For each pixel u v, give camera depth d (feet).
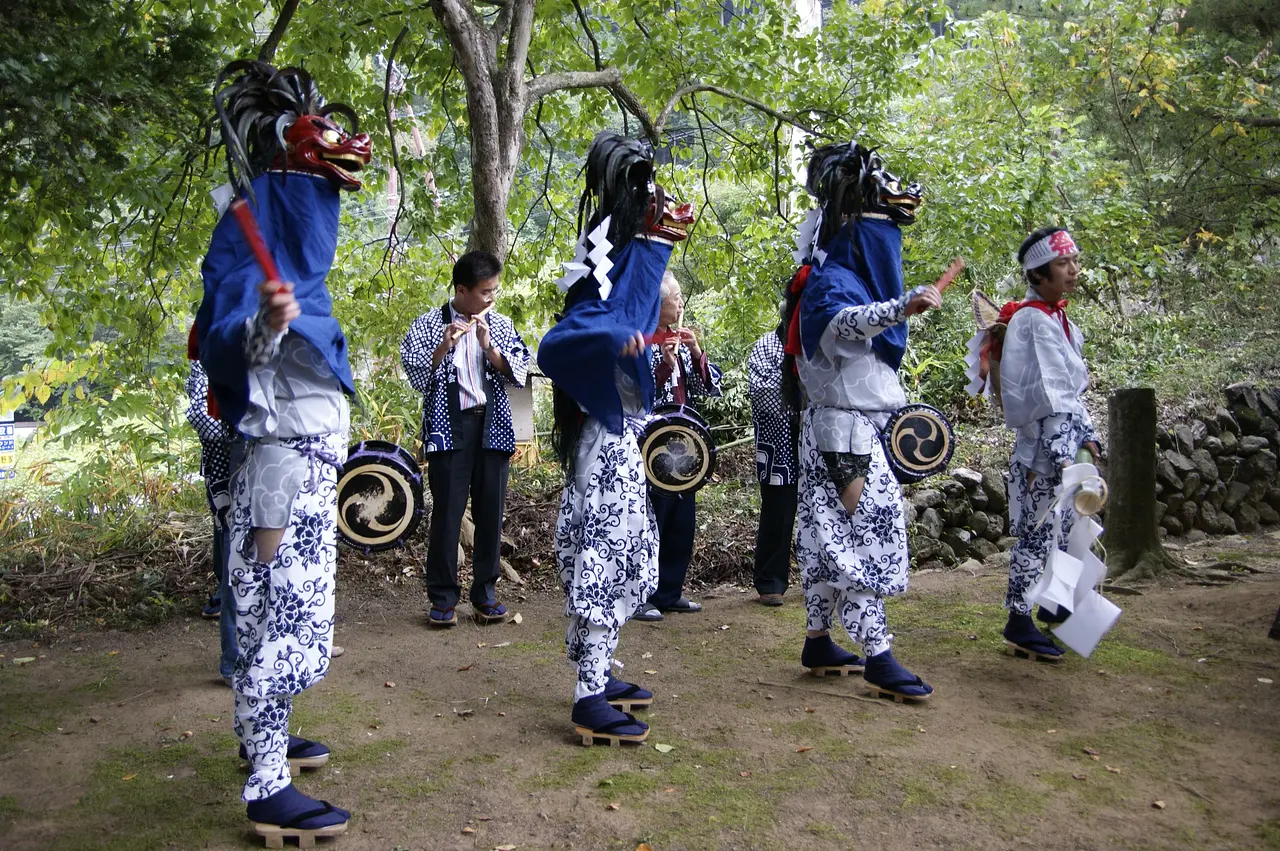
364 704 13.41
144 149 19.83
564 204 26.53
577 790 10.57
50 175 17.19
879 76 24.86
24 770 11.34
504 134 20.34
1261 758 10.94
